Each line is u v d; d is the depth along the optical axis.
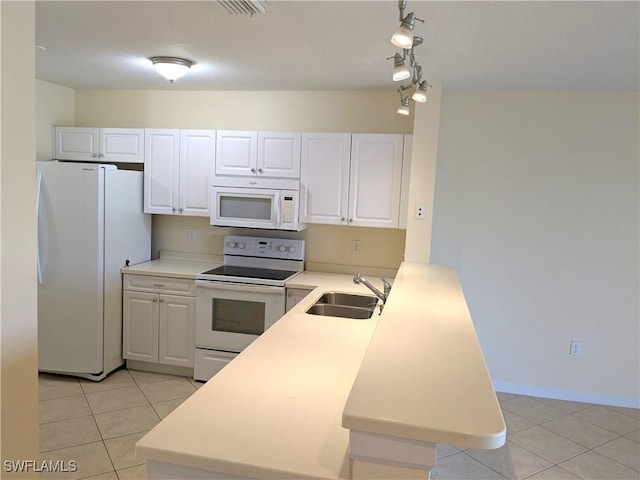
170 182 4.11
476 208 3.91
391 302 2.37
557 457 3.04
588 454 3.08
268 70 3.37
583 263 3.80
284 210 3.85
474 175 3.89
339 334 2.24
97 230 3.65
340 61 3.05
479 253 3.94
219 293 3.74
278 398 1.55
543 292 3.88
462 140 3.88
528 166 3.81
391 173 3.71
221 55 3.02
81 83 4.14
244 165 3.94
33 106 1.76
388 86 3.77
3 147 1.66
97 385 3.74
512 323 3.95
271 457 1.22
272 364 1.84
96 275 3.68
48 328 3.77
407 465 1.14
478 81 3.47
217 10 2.24
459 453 3.04
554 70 3.09
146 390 3.68
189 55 3.05
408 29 1.64
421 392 1.30
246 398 1.54
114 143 4.16
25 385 1.80
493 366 4.01
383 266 4.08
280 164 3.88
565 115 3.73
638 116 3.64
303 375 1.74
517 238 3.88
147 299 3.93
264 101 4.16
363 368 1.47
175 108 4.32
